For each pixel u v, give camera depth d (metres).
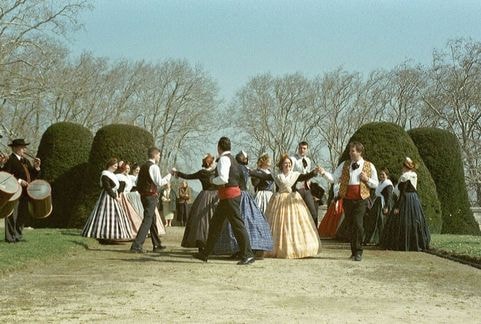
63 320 5.31
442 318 5.62
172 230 18.45
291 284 7.43
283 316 5.59
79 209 16.53
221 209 9.38
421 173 15.63
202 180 10.80
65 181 17.95
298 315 5.65
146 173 10.96
